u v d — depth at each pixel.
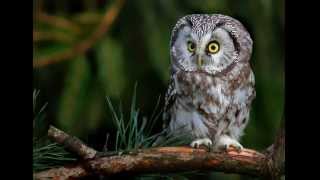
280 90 3.08
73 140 2.45
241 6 3.09
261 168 2.50
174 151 2.47
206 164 2.48
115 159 2.46
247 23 3.09
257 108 3.09
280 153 2.49
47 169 2.48
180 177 2.52
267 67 3.08
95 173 2.46
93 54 3.09
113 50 3.06
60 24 3.05
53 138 2.44
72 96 3.04
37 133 2.46
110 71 3.05
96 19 3.06
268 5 3.07
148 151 2.47
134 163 2.46
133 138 2.51
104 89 3.05
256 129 3.08
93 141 3.07
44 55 3.03
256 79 3.08
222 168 2.49
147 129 2.53
